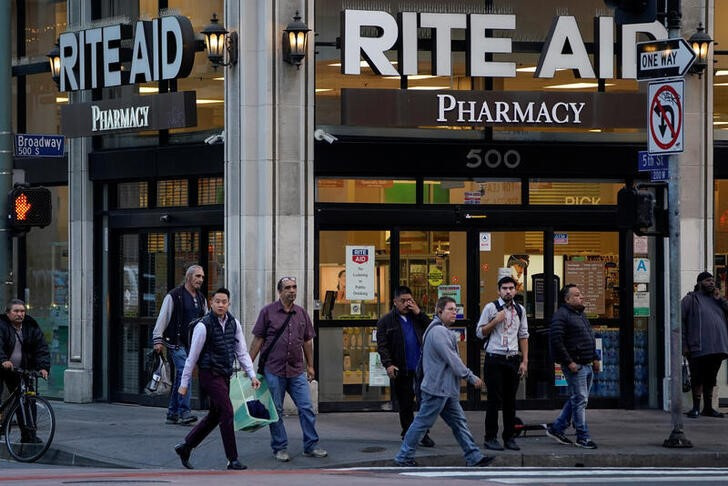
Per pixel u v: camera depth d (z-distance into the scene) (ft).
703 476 54.13
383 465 58.44
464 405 75.20
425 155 74.02
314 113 72.95
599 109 73.41
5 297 67.56
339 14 73.56
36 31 86.43
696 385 74.13
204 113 76.07
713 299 74.69
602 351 76.64
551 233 75.72
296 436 65.31
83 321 81.35
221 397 56.54
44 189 67.05
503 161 74.74
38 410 61.67
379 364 74.74
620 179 76.54
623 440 65.00
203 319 56.80
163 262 78.79
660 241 76.84
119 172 79.36
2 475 52.65
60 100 84.64
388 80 73.87
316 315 73.82
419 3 74.49
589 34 75.87
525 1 75.20
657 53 63.21
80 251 81.46
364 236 74.54
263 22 71.92
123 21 77.97
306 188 72.33
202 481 48.91
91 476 51.88
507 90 73.67
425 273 74.95
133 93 79.56
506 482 50.65
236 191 72.69
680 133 62.39
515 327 61.87
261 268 72.02
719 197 78.13
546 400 75.72
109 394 81.46
